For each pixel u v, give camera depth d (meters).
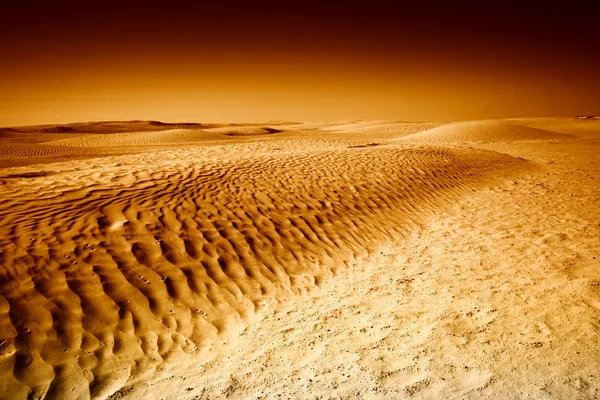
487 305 3.99
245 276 4.70
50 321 3.40
